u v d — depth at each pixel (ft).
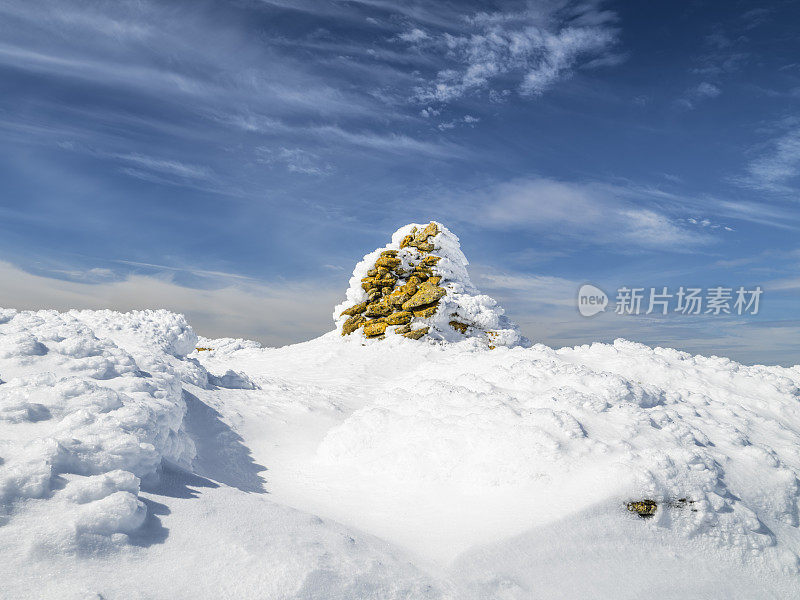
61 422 18.29
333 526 19.30
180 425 26.43
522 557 19.20
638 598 18.85
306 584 14.97
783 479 26.32
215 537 16.39
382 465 27.40
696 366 44.47
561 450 24.77
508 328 89.20
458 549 19.26
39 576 13.16
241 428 33.91
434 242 93.66
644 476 22.80
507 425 27.07
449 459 26.13
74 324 29.27
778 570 21.83
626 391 32.07
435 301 83.76
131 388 23.08
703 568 21.08
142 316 51.80
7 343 23.30
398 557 18.15
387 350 74.74
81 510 15.03
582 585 18.74
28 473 15.28
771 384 41.34
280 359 74.13
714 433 30.01
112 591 13.39
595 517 21.33
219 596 14.20
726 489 24.40
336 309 91.35
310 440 34.55
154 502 17.49
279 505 20.20
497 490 23.59
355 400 45.52
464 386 35.37
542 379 34.86
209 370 54.34
